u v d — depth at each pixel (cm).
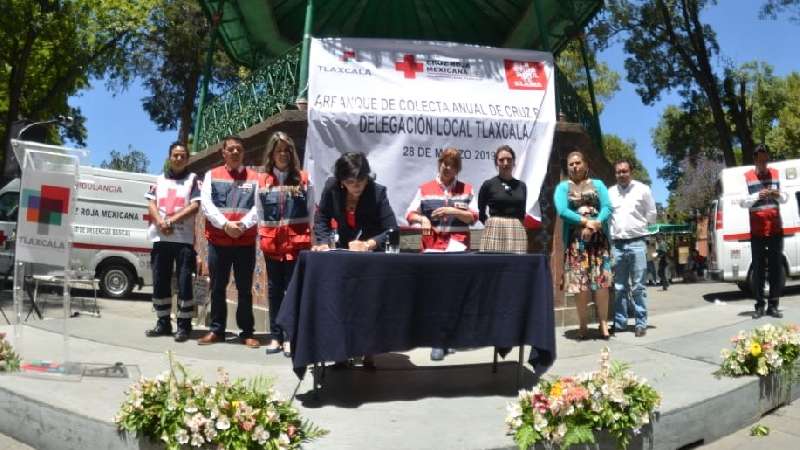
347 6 1086
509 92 766
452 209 579
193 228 699
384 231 524
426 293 480
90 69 2325
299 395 486
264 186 620
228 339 686
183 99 2767
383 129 724
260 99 814
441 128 737
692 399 463
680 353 616
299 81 732
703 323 778
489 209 635
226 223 638
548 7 1005
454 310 484
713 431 472
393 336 470
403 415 438
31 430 441
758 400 521
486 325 489
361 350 457
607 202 690
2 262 1308
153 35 2441
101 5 2030
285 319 458
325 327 452
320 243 525
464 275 486
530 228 766
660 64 2447
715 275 1294
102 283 1422
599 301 701
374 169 720
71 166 513
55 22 1966
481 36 1162
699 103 2516
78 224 1398
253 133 757
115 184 1439
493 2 1052
